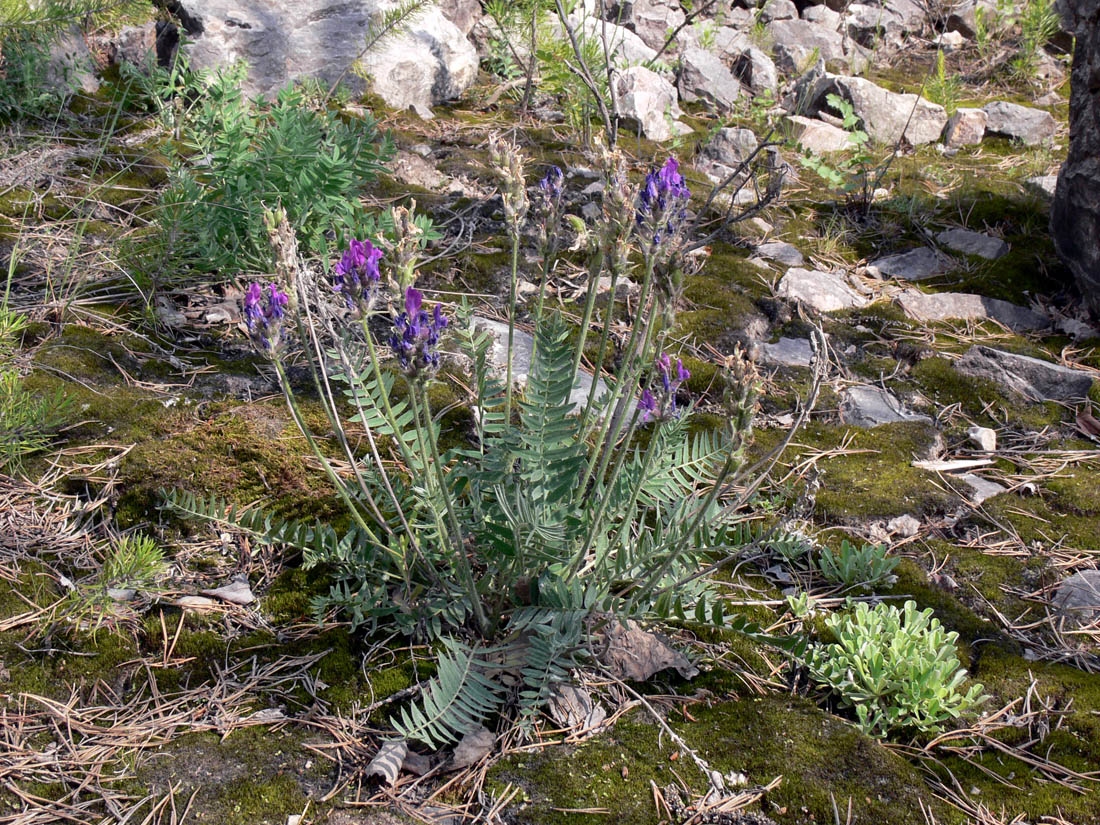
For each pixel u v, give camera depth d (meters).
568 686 1.12
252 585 1.20
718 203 1.97
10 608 1.15
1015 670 1.17
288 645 1.15
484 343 1.26
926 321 1.66
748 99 2.53
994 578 1.27
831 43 2.90
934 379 1.54
